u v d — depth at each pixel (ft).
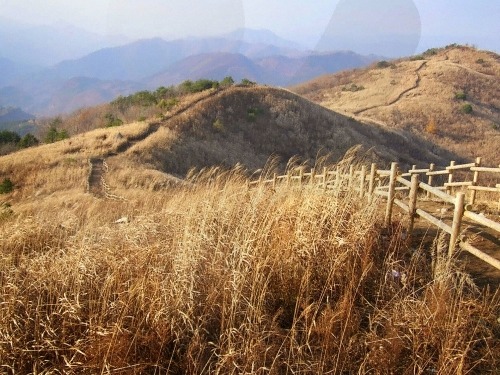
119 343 8.47
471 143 153.38
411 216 16.31
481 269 13.14
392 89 191.31
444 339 9.08
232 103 128.47
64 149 82.99
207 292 10.43
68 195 55.11
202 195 17.53
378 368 8.54
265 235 12.09
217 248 11.76
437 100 179.32
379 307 10.72
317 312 10.12
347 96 196.13
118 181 65.67
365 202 16.65
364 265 11.50
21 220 17.43
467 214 12.73
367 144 130.62
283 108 132.57
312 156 118.32
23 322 9.51
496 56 248.73
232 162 103.45
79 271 10.69
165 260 11.38
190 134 107.24
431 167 31.27
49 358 8.89
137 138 96.89
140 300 9.70
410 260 13.30
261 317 9.44
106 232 13.91
